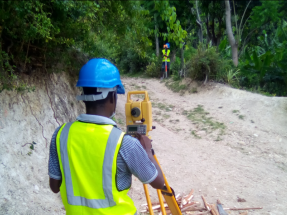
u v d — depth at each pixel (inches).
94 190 47.3
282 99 290.8
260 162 189.0
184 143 229.3
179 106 344.8
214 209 125.4
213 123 268.2
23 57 134.2
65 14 115.3
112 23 142.3
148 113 79.7
